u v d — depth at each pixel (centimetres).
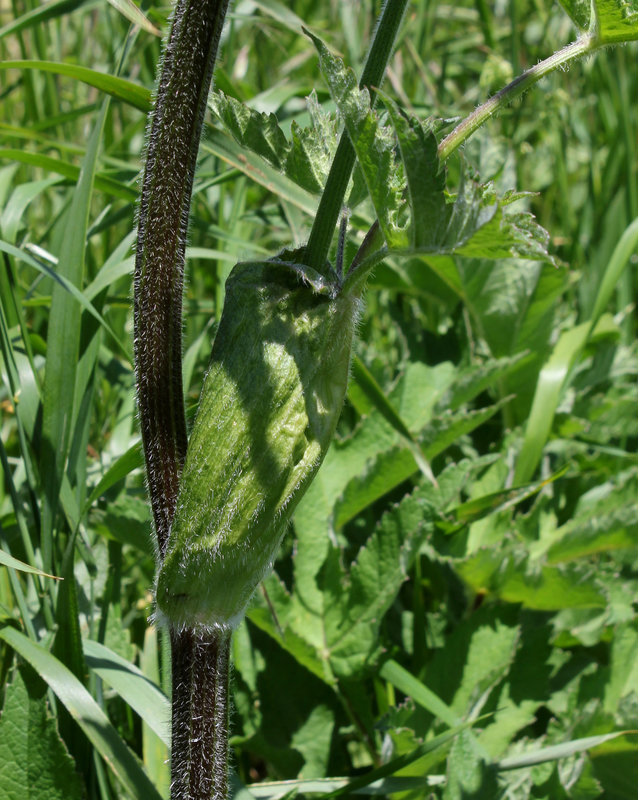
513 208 73
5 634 46
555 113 91
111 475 48
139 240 41
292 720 56
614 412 71
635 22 39
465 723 49
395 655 59
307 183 42
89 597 54
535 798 50
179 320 41
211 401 39
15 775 46
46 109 84
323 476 61
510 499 59
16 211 60
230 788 47
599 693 54
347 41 86
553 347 69
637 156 96
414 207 36
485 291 68
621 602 59
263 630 57
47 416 52
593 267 83
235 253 66
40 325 65
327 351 39
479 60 117
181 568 39
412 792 50
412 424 65
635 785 53
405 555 55
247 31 101
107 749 45
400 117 35
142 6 59
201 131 41
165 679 50
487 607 55
